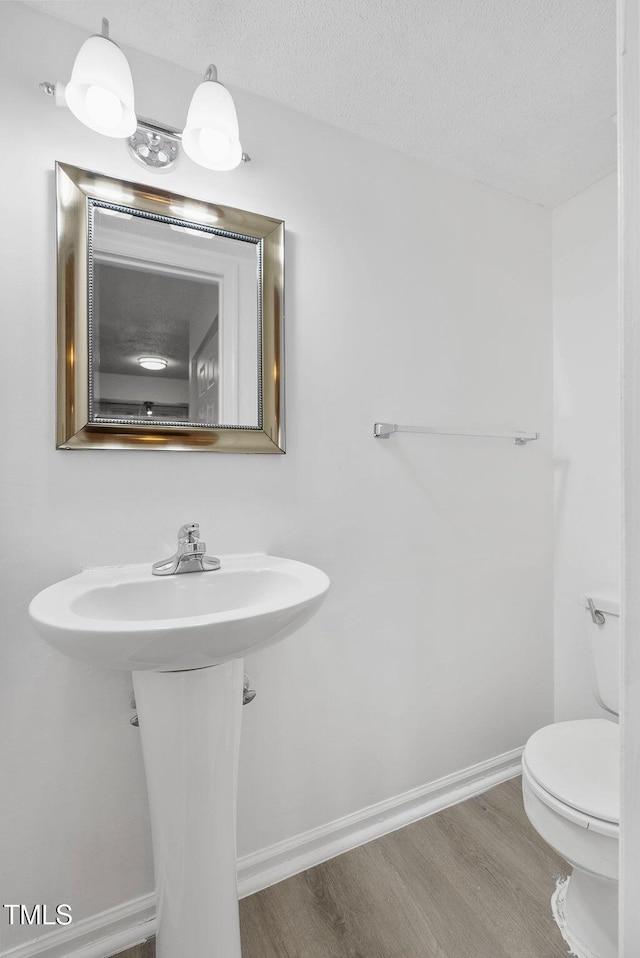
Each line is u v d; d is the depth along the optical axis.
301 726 1.43
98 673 1.17
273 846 1.38
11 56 1.09
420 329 1.65
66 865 1.13
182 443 1.25
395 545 1.60
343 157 1.51
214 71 1.12
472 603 1.76
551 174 1.75
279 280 1.37
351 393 1.51
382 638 1.57
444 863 1.41
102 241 1.17
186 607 1.12
